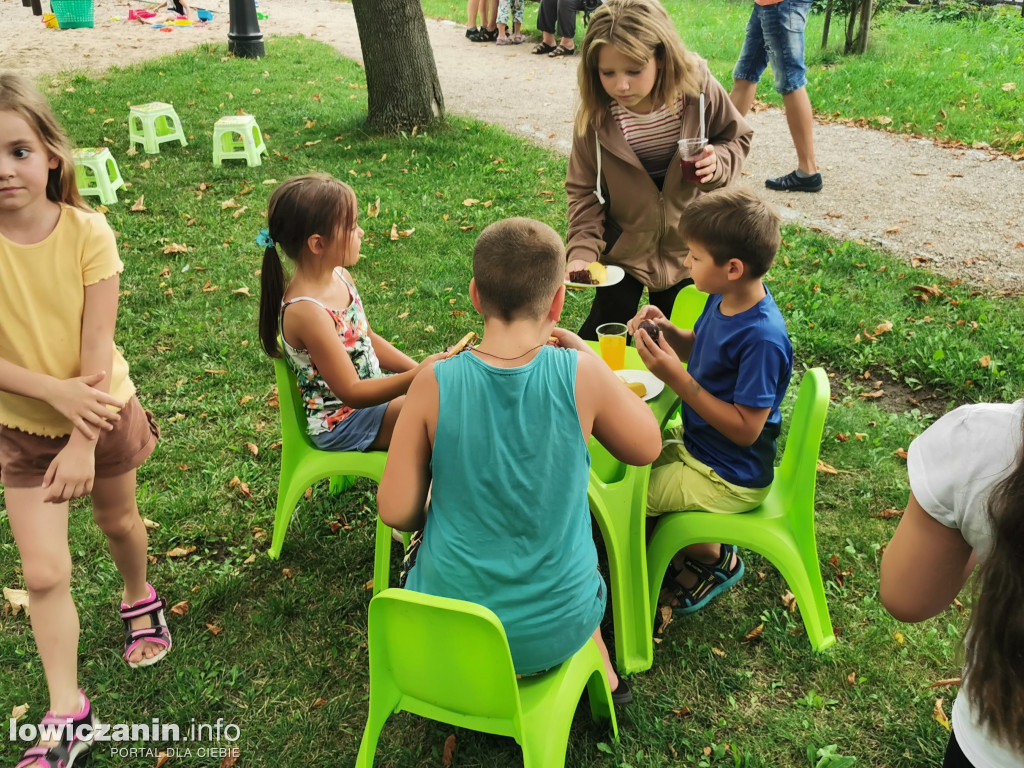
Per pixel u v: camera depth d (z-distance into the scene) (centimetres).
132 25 1452
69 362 233
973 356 430
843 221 621
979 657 126
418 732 253
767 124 857
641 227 357
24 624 297
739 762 237
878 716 251
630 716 252
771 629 283
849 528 331
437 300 525
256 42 1180
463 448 193
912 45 1098
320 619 295
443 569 201
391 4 809
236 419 412
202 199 691
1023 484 116
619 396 204
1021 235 582
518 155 779
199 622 295
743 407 251
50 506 238
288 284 297
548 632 202
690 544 278
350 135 842
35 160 210
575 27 1266
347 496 359
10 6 1628
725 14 1407
